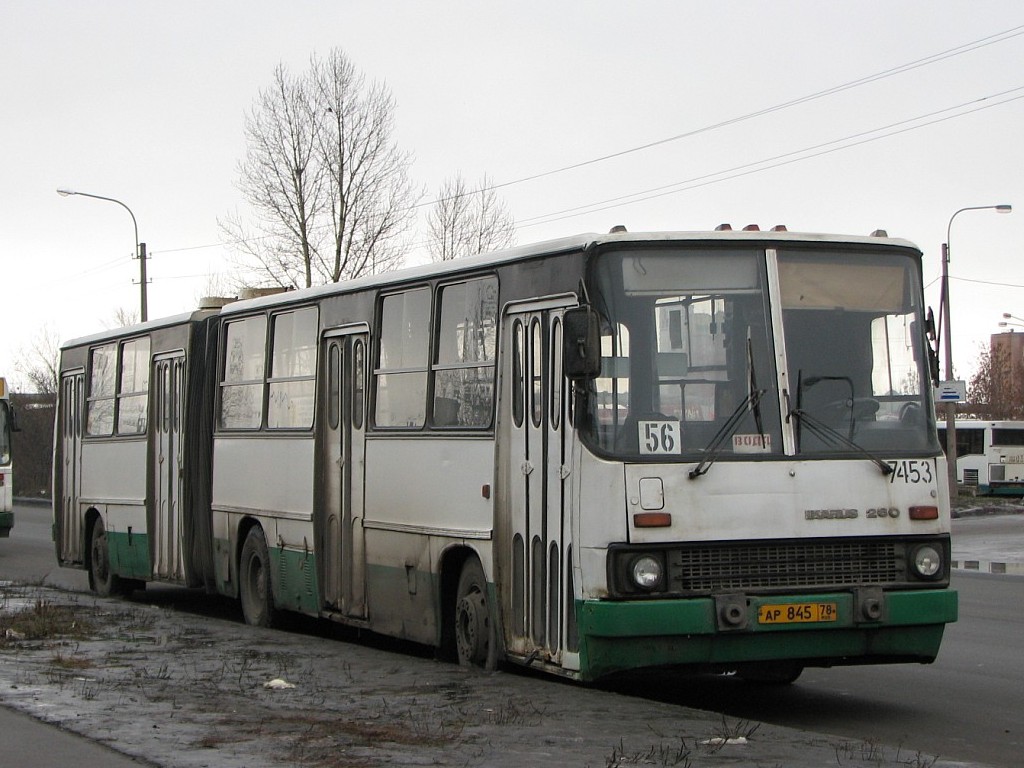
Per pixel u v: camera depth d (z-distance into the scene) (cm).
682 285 1000
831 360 1009
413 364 1272
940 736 948
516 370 1099
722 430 980
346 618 1380
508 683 1064
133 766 756
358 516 1360
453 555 1198
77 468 2145
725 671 1040
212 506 1708
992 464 5812
